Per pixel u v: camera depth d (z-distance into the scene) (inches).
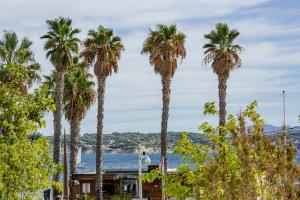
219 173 638.5
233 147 677.3
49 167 805.9
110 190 2176.4
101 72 2299.5
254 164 596.1
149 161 1955.0
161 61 2202.3
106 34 2315.5
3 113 783.7
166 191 740.7
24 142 773.3
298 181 582.2
